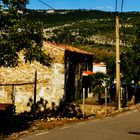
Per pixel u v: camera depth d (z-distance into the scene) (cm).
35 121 1836
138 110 2353
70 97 3152
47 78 2958
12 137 1244
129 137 1244
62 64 2981
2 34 1358
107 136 1258
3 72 2973
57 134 1291
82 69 3450
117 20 2378
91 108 2670
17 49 1395
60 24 18600
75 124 1612
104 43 12962
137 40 2834
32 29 1416
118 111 2278
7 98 2914
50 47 2975
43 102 2944
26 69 2955
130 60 2836
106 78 3200
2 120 1809
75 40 12688
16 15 1368
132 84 3459
